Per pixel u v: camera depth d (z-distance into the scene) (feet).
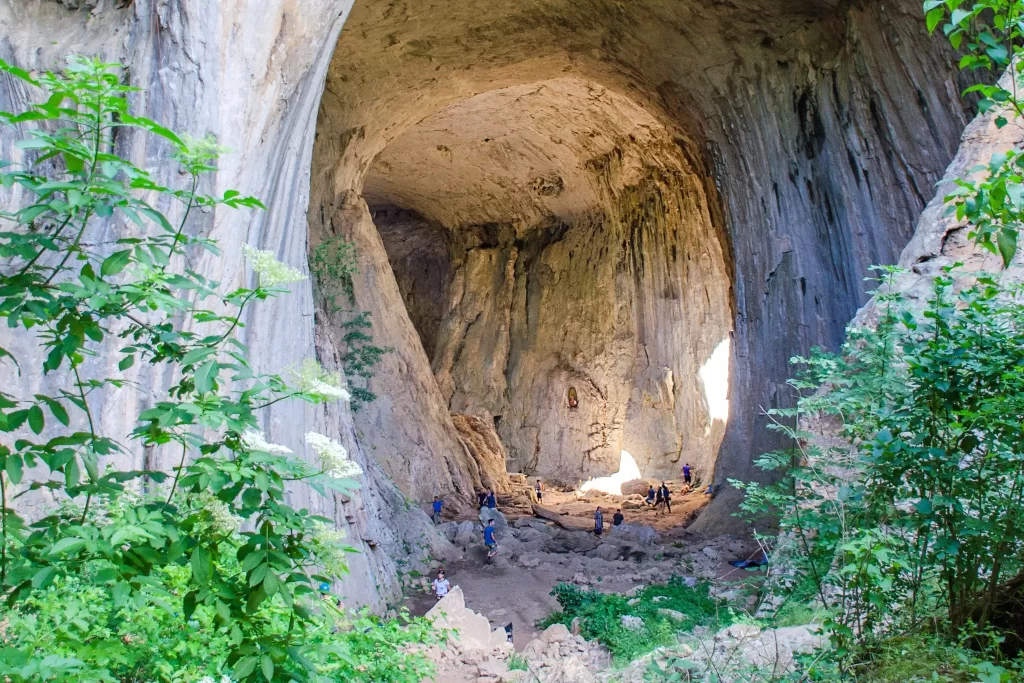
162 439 8.96
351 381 62.69
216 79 22.68
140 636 10.19
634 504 81.97
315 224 66.49
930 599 14.70
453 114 90.58
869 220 50.34
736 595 34.47
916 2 44.52
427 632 17.65
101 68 8.45
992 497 13.82
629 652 28.78
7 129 22.13
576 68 70.38
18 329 19.31
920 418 14.14
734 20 56.08
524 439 109.70
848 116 51.47
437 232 129.80
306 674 9.04
